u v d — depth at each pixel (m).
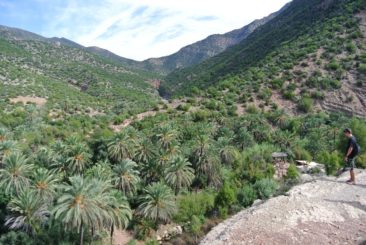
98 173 48.66
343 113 105.62
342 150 62.97
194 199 52.84
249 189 46.72
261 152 73.00
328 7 161.38
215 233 13.94
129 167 52.66
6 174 49.78
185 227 48.19
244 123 95.06
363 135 61.38
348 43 126.12
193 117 106.56
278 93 118.19
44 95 158.25
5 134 72.31
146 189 51.66
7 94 146.38
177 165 55.56
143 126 102.75
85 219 34.88
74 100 160.75
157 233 51.00
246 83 128.25
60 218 35.19
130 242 48.75
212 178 62.09
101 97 191.88
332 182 16.11
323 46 131.38
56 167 59.66
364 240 11.09
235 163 68.81
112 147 64.31
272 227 12.72
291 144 78.69
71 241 46.72
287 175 50.75
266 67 135.50
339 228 12.06
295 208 13.80
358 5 142.50
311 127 93.25
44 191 46.69
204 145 63.19
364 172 17.30
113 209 40.34
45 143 90.69
